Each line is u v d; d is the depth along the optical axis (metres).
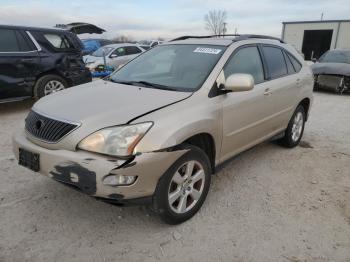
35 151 2.84
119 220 3.12
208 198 3.57
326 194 3.75
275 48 4.59
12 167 4.16
